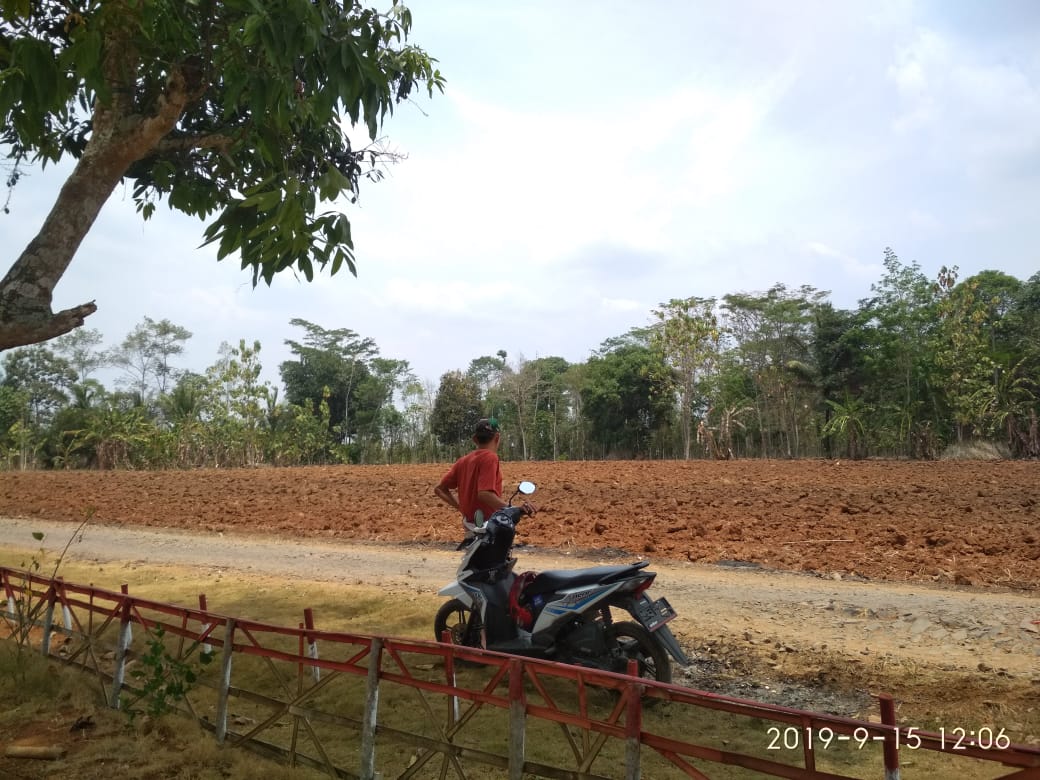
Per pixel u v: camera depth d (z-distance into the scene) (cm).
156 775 399
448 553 1206
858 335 4797
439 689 354
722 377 5488
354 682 561
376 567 1092
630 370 5506
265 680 571
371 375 6259
